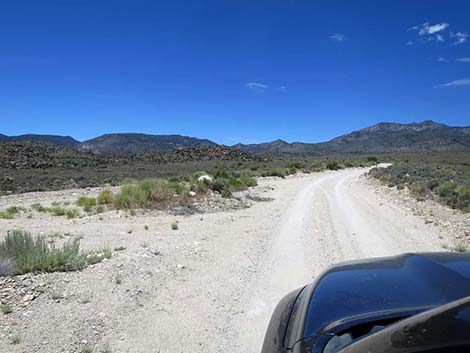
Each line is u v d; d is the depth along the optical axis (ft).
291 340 9.59
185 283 25.05
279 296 22.88
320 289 10.73
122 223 49.42
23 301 20.38
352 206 65.41
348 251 33.47
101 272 25.61
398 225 47.01
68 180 170.50
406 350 6.41
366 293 9.63
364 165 257.14
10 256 26.25
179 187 73.10
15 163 247.50
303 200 74.38
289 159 454.40
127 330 18.22
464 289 8.84
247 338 17.69
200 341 17.42
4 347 16.11
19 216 57.31
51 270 25.48
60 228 46.19
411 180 95.96
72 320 18.69
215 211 60.59
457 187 72.23
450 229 43.73
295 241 38.01
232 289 24.08
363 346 7.19
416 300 8.79
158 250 32.73
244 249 34.76
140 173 224.74
